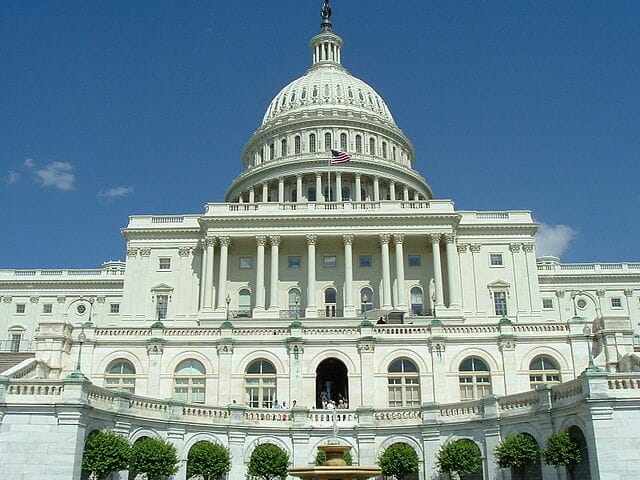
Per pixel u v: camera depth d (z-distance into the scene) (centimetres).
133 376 4203
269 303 6850
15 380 2880
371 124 9944
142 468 2961
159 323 4356
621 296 8912
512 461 3086
